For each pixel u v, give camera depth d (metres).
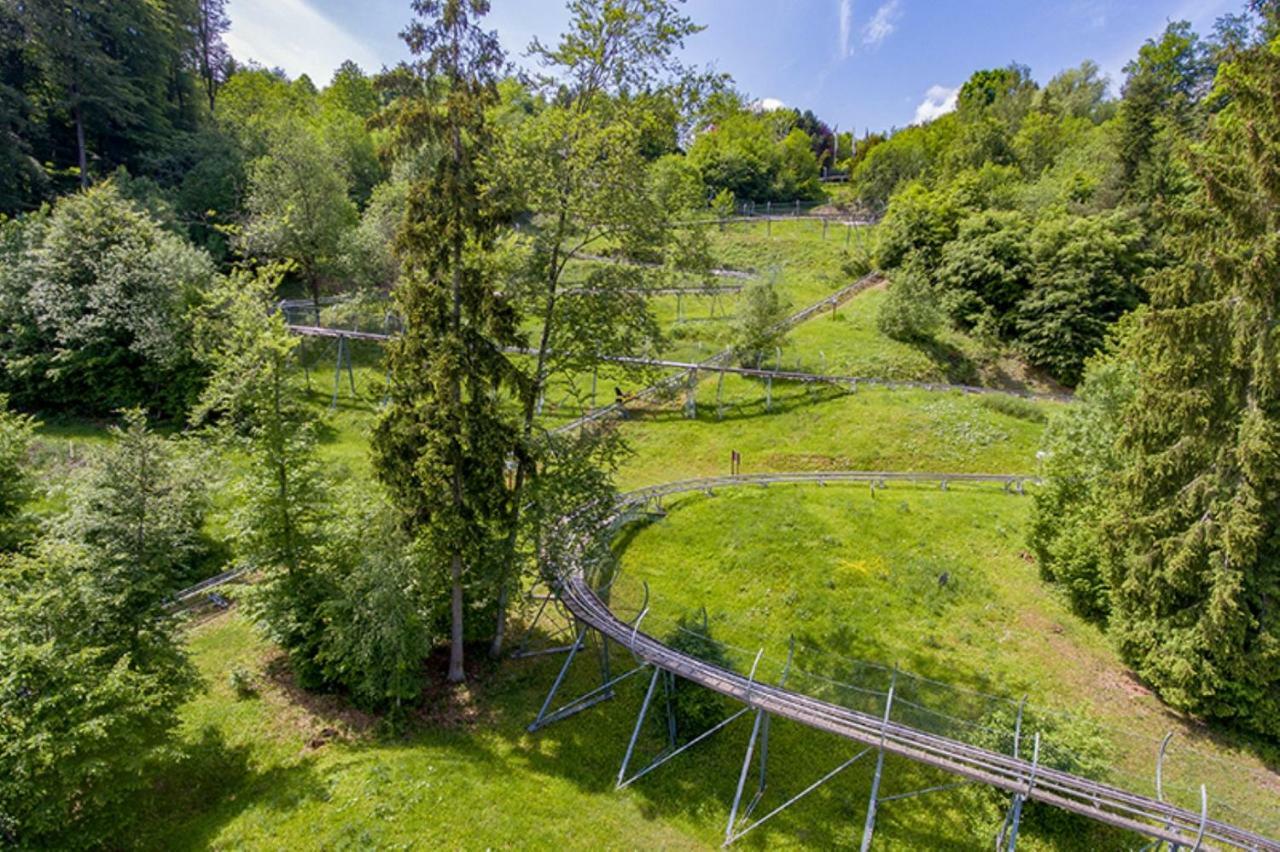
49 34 46.03
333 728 18.61
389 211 50.47
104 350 35.84
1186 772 17.14
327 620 19.12
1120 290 47.59
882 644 23.12
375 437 19.59
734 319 50.56
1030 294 50.72
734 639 23.20
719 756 18.70
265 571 20.77
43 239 37.00
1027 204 60.47
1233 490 18.19
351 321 49.16
